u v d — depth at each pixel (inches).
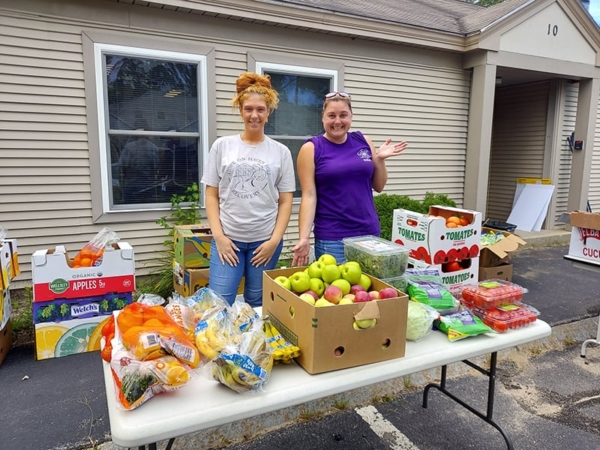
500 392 109.0
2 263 114.6
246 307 62.6
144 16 164.9
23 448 81.5
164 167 177.2
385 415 98.0
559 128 289.1
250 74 91.2
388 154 91.7
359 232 92.0
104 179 164.7
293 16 186.7
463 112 255.1
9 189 152.2
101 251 121.3
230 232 93.5
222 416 46.6
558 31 257.9
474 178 253.9
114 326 55.5
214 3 169.6
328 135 91.4
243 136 94.0
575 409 102.1
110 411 46.7
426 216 100.5
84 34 154.7
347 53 212.2
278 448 86.0
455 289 82.0
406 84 232.7
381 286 63.8
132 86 166.7
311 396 51.3
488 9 279.1
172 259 169.8
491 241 162.7
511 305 74.0
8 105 148.6
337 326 54.2
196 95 179.3
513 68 250.1
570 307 164.6
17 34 146.8
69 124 157.5
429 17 254.4
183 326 57.2
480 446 87.7
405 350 60.7
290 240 210.2
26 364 113.1
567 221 133.9
